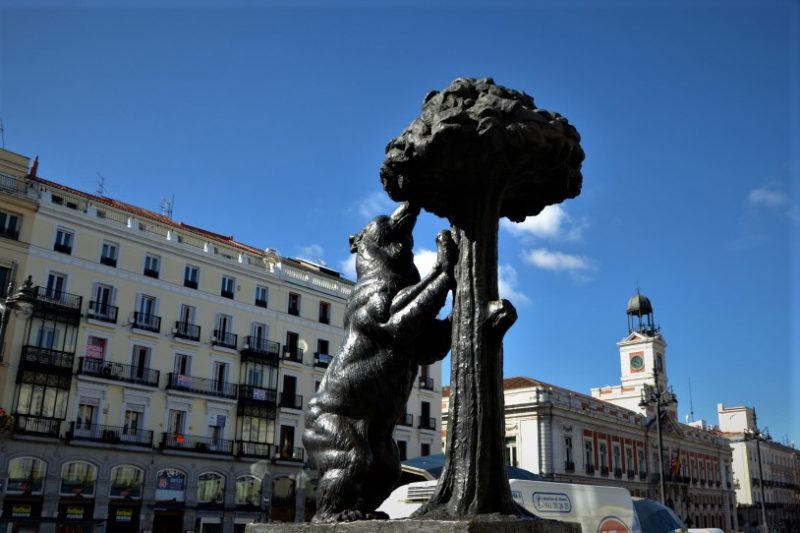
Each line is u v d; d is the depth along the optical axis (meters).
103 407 27.62
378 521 2.77
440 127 3.02
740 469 73.56
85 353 27.58
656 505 16.20
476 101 3.11
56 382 26.23
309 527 2.96
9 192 26.44
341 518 2.98
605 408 44.94
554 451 38.62
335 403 3.29
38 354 25.88
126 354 28.89
